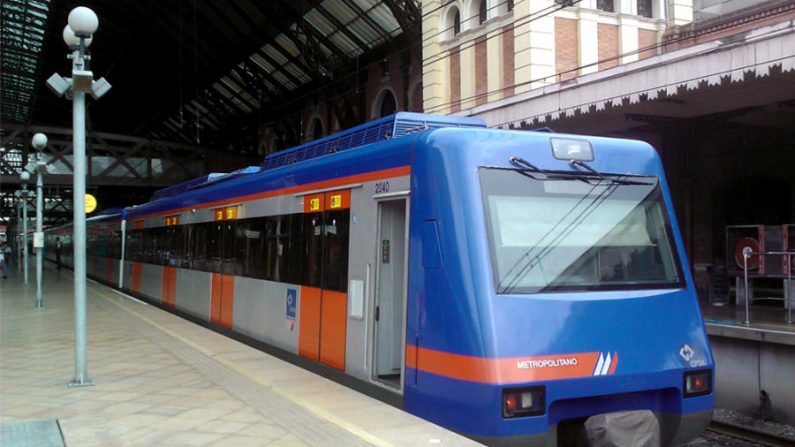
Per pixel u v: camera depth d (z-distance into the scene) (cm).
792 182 1512
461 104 2036
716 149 1664
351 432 511
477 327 482
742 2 1697
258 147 4006
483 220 511
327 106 3119
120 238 2231
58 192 4594
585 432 497
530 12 1734
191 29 3303
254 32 3080
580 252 538
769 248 1198
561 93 1289
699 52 1053
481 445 459
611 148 595
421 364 537
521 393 468
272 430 529
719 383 981
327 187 755
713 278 1338
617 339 513
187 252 1384
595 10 1814
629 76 1161
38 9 3297
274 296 895
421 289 541
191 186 1506
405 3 2267
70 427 543
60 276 3350
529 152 554
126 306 1595
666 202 604
